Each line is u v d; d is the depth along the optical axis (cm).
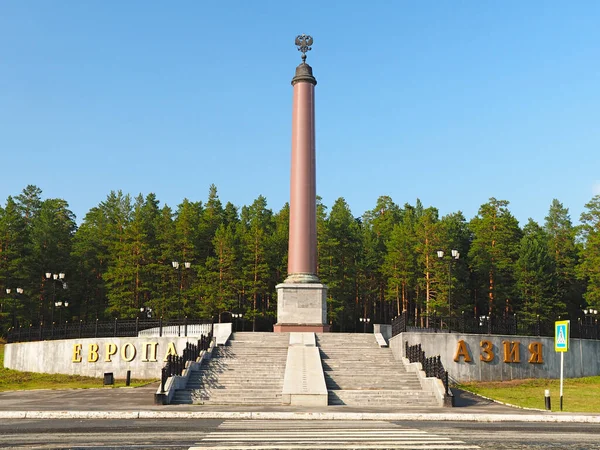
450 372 3528
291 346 3316
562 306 7700
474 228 9119
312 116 4391
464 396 2906
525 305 7619
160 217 9944
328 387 2809
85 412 1998
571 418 2033
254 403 2522
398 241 8312
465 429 1680
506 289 7856
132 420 1905
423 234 7819
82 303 8662
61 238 8875
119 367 3912
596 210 8381
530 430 1675
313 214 4275
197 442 1349
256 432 1548
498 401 2712
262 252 8006
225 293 7644
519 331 4062
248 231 9506
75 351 4131
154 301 7781
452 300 7481
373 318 9312
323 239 7869
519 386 3412
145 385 3400
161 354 3828
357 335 3741
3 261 7319
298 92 4406
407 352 3194
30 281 7744
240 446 1285
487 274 8188
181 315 7819
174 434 1501
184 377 2706
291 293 4166
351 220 11125
